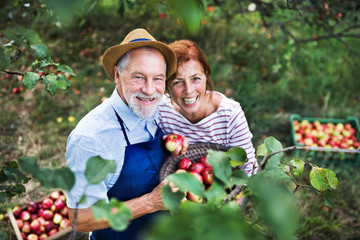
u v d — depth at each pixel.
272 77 5.18
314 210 3.02
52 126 4.03
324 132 4.00
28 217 2.66
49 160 3.56
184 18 0.48
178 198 0.77
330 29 3.26
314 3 2.85
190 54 1.72
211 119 1.96
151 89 1.55
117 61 1.59
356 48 5.86
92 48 5.56
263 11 3.16
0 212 2.80
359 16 3.63
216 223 0.46
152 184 1.78
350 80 5.23
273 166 0.90
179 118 2.01
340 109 4.64
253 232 0.46
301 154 3.76
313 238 2.77
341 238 2.80
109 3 6.20
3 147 3.62
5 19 2.10
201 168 1.88
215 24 5.68
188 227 0.51
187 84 1.76
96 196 1.50
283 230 0.48
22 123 4.02
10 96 4.41
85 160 1.50
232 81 5.04
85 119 1.58
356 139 3.92
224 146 2.01
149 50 1.53
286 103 4.73
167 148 1.88
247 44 5.63
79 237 2.68
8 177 1.29
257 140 3.98
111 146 1.59
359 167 3.65
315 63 5.55
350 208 3.14
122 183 1.69
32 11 2.49
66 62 5.24
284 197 0.52
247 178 0.77
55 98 4.48
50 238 2.50
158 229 0.48
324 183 1.19
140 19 5.31
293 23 5.74
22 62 4.24
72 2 0.39
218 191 0.73
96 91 4.70
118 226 0.63
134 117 1.66
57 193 2.81
